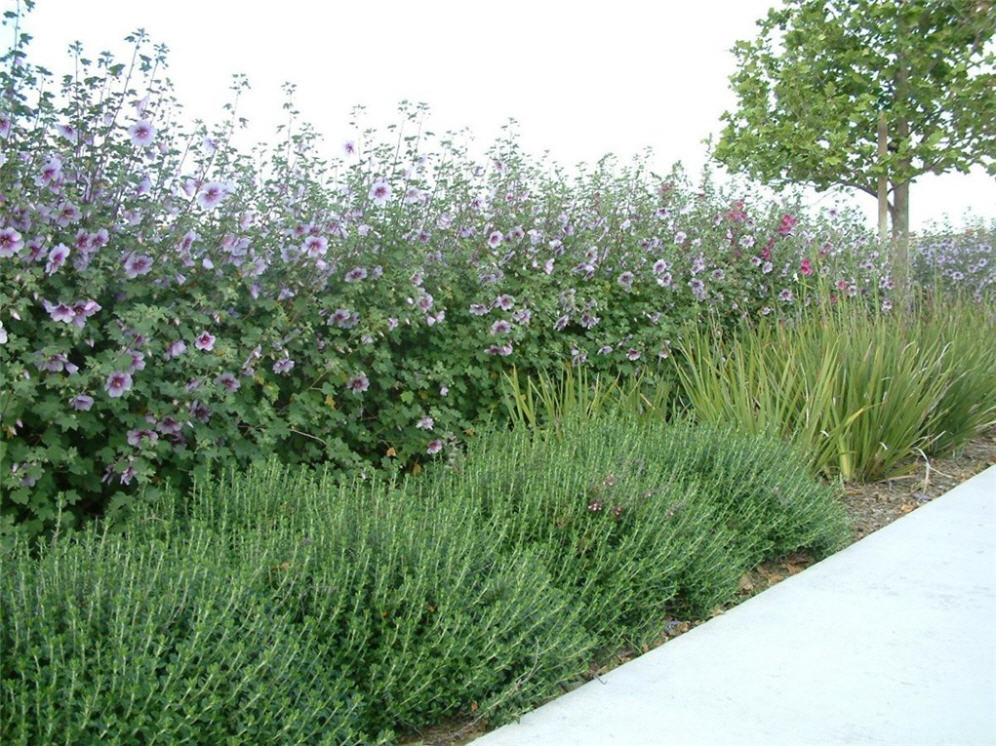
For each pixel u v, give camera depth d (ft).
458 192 22.30
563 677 10.73
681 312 27.02
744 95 44.83
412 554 11.08
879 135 42.78
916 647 12.02
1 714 7.68
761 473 16.90
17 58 14.32
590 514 13.75
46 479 13.37
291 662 9.22
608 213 26.43
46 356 13.47
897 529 17.61
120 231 15.34
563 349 23.75
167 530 12.08
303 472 15.21
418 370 19.86
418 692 9.63
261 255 17.04
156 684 8.04
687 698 10.63
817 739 9.62
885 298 32.19
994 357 27.20
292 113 18.08
